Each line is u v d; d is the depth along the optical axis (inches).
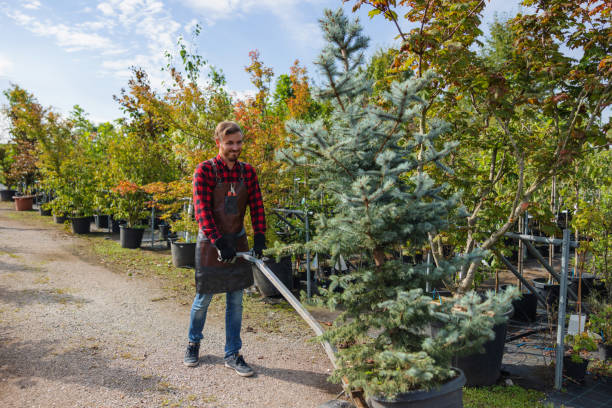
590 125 124.5
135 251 318.3
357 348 86.3
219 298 198.7
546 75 128.5
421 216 81.7
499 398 111.6
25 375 114.3
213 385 114.5
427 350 76.2
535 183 130.0
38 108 470.0
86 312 170.7
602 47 127.7
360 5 129.5
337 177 86.6
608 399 113.3
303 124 83.4
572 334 128.1
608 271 177.0
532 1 137.2
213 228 110.6
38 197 654.5
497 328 117.1
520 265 186.2
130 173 349.1
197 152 233.6
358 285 85.8
